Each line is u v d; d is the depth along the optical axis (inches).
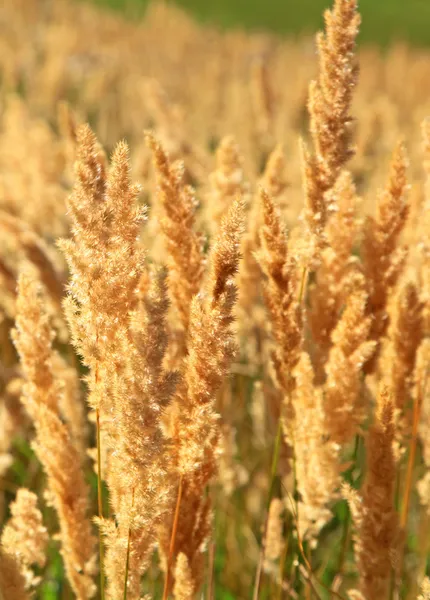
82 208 31.2
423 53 246.5
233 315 31.9
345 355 35.9
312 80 35.4
